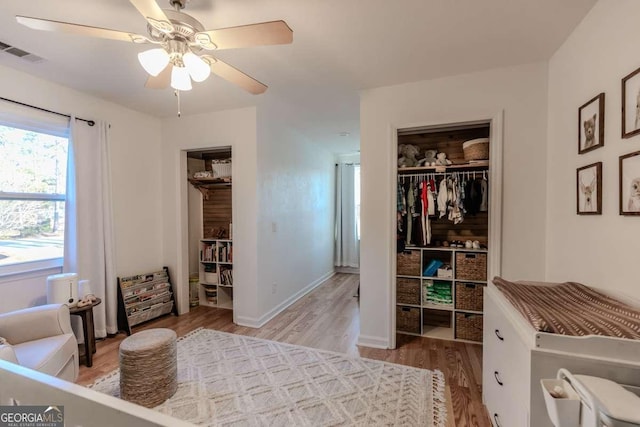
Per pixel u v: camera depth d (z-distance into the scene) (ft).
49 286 7.98
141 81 8.77
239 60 7.57
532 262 7.96
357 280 18.66
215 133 11.62
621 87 4.85
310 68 8.02
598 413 2.85
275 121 12.44
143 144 11.77
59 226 9.27
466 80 8.38
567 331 3.69
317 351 9.01
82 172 9.48
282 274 13.17
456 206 9.79
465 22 6.03
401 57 7.46
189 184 13.67
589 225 5.85
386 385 7.18
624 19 4.81
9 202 8.16
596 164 5.52
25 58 7.39
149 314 11.41
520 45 6.96
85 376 7.65
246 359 8.48
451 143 10.85
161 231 12.59
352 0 5.34
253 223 11.14
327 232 19.35
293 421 5.98
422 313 10.32
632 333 3.56
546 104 7.75
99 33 4.74
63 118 9.11
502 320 5.10
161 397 6.49
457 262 9.80
